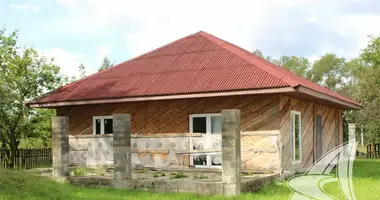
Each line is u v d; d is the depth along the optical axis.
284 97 15.51
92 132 18.31
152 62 18.92
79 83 19.03
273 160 14.93
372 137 33.16
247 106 15.46
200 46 18.98
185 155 15.06
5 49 24.11
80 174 14.48
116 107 17.83
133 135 15.89
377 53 45.28
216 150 13.51
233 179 11.25
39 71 24.50
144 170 15.34
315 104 19.42
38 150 22.38
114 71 19.23
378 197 10.83
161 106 16.89
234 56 16.97
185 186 11.80
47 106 18.16
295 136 16.78
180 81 16.06
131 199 10.97
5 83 23.05
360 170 19.23
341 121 24.83
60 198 11.09
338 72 63.72
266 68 15.34
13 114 23.03
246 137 15.38
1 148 23.19
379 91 34.09
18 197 10.57
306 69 67.12
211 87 14.86
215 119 15.98
